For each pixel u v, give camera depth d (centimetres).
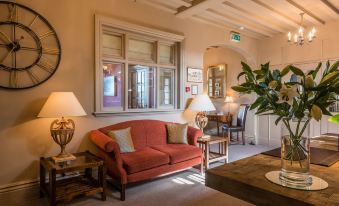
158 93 422
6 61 273
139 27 376
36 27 291
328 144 218
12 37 277
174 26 430
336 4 406
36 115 293
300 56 533
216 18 455
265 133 596
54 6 304
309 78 112
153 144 372
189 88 457
